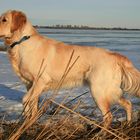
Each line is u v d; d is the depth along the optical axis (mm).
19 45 2643
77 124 2117
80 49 2654
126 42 14391
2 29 2641
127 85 2537
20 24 2615
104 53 2598
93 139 1897
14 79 4230
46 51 2633
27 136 1903
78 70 2617
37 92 2609
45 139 1807
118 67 2553
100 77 2523
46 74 2629
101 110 2521
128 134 1986
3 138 1831
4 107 2887
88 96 3307
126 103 2555
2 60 6344
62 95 3303
